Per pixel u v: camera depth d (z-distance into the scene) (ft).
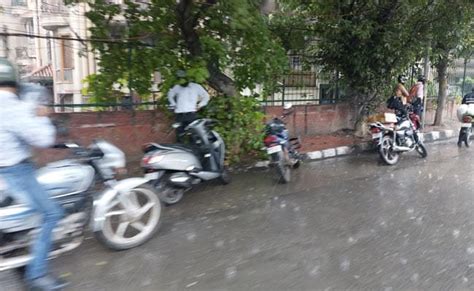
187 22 24.27
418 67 42.39
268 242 14.92
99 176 13.57
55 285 11.34
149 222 15.12
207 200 19.98
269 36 26.91
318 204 19.44
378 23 33.24
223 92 26.30
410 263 13.28
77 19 36.55
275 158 22.79
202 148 20.80
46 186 12.00
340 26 32.58
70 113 23.32
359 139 35.78
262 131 26.94
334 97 38.09
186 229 16.15
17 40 38.93
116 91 25.79
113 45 24.98
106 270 12.66
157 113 26.32
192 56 25.39
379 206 19.15
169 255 13.78
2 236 11.39
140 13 24.89
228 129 25.85
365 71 34.32
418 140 30.45
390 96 35.65
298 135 35.65
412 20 33.45
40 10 52.70
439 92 44.45
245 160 27.43
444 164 28.76
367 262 13.33
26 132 10.32
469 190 21.99
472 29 36.99
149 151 19.12
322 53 35.60
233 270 12.74
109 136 24.73
